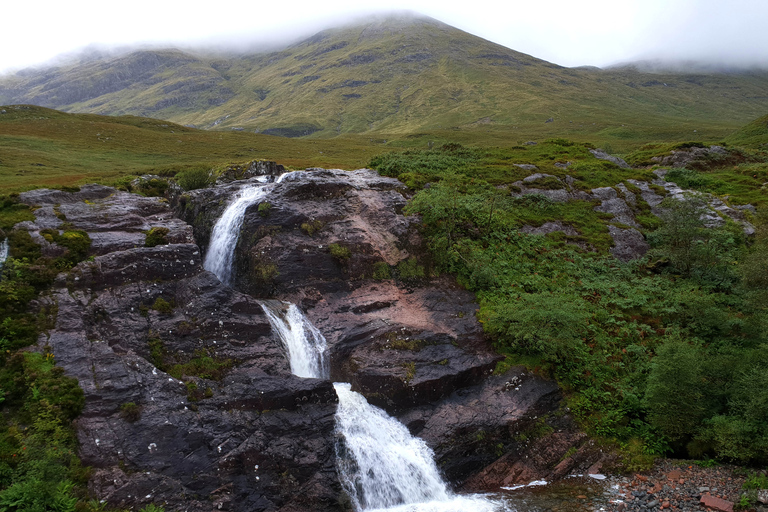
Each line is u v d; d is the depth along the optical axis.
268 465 17.64
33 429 16.41
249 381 19.80
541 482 19.48
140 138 103.44
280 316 24.14
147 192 40.12
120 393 18.02
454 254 29.42
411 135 164.38
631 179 45.56
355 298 26.55
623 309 28.20
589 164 47.50
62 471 15.45
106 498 15.20
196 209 32.69
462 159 46.22
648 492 18.16
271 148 110.62
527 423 21.00
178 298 23.20
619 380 23.33
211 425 18.02
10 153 71.75
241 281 27.97
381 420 20.86
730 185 47.06
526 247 32.56
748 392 19.88
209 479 16.73
